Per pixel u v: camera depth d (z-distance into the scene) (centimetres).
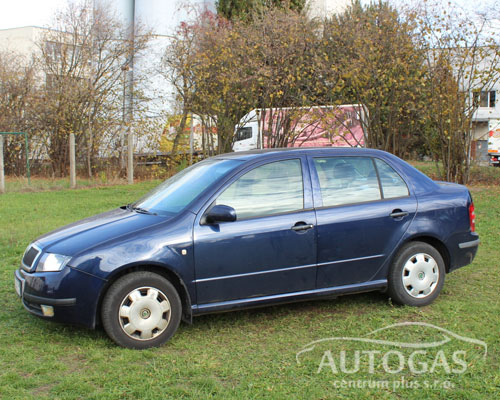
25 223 1000
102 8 2208
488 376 377
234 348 439
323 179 511
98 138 1928
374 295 575
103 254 434
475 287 598
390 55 1491
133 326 435
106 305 430
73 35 2033
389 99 1622
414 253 528
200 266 454
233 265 463
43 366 402
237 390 362
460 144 1636
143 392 358
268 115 1783
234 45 1723
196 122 2064
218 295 463
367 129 1656
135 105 2047
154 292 442
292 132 1691
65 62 2031
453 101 1544
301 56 1608
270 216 480
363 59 1478
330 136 1670
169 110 2034
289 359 414
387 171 541
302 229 485
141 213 498
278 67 1628
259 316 518
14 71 2025
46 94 1956
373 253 514
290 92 1681
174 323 449
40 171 2023
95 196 1445
